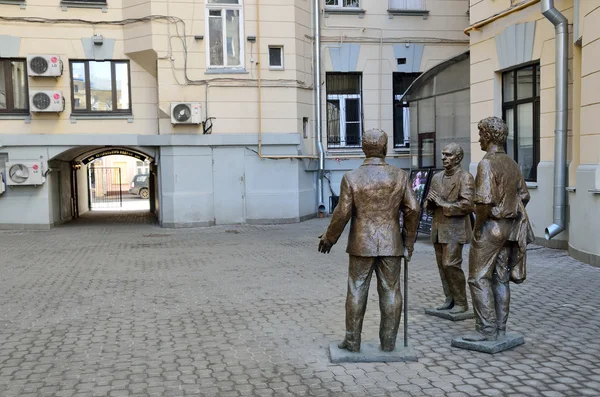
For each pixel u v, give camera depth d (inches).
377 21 747.4
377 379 176.1
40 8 651.5
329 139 756.0
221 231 614.9
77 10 658.8
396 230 191.3
